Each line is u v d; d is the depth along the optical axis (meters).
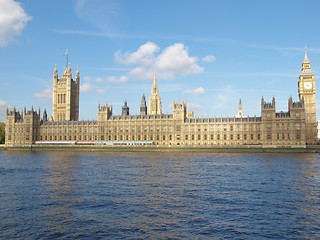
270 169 102.94
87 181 80.19
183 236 42.12
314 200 59.72
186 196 63.03
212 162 129.00
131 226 45.75
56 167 111.88
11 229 44.59
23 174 93.62
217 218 49.16
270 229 44.59
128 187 72.06
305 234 42.88
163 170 101.81
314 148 199.75
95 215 50.69
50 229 44.62
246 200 59.75
